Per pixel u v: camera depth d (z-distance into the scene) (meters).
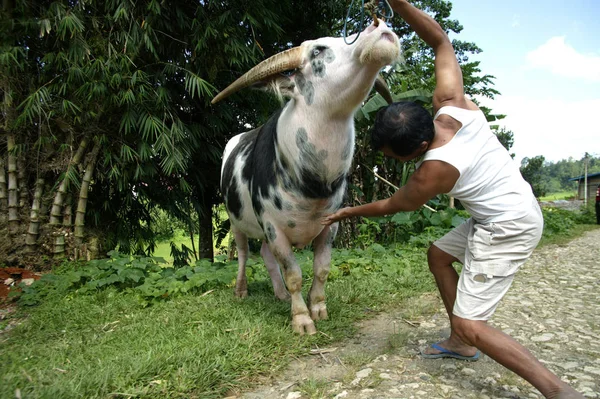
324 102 2.41
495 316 3.33
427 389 2.15
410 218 6.99
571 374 2.31
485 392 2.12
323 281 3.11
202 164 6.85
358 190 7.33
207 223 7.68
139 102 5.16
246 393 2.19
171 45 5.74
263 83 2.62
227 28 5.51
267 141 2.97
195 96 6.16
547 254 6.51
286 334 2.77
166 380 2.22
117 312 3.54
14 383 2.15
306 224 2.84
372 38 2.09
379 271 4.62
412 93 7.12
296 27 7.93
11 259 5.09
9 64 4.80
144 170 5.58
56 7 4.73
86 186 5.35
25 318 3.62
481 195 2.01
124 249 6.17
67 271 4.75
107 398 2.07
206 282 4.10
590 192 30.53
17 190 5.24
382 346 2.74
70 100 5.19
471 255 2.07
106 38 5.13
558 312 3.44
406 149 1.99
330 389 2.19
